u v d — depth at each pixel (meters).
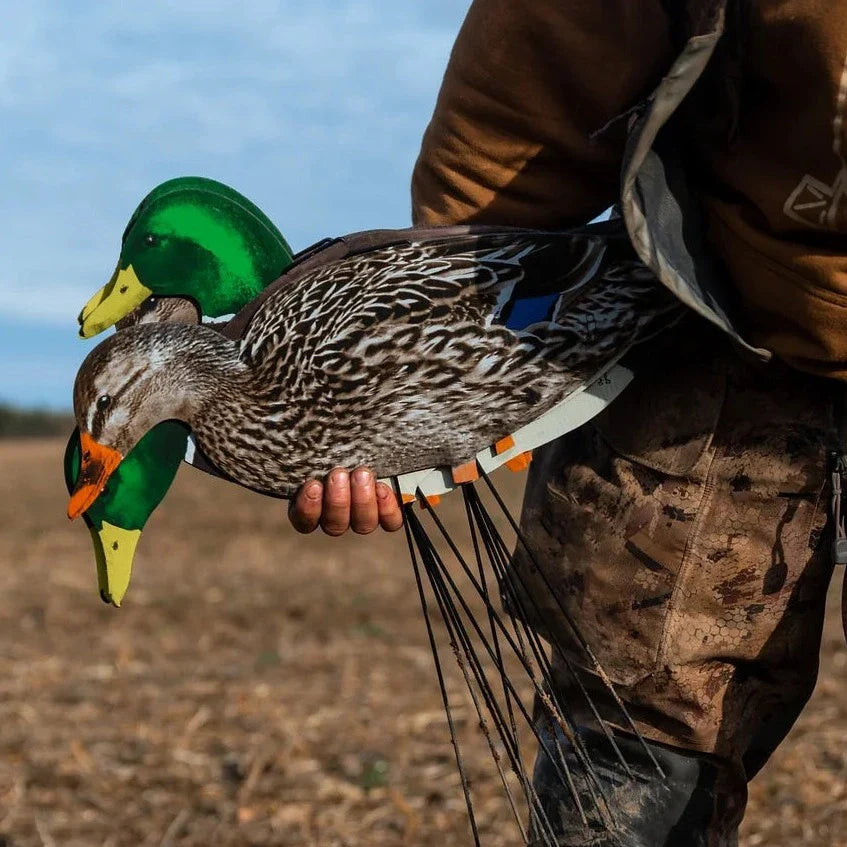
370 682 6.77
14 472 25.47
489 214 2.35
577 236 2.16
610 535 2.27
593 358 2.13
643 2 2.19
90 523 2.10
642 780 2.31
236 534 14.86
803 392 2.17
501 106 2.29
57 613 9.22
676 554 2.23
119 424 2.07
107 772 5.09
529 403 2.12
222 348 2.11
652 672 2.26
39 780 5.00
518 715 5.85
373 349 2.06
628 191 1.87
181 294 2.15
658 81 2.22
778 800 4.51
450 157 2.35
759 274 2.04
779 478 2.19
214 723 5.91
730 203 2.06
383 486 2.14
